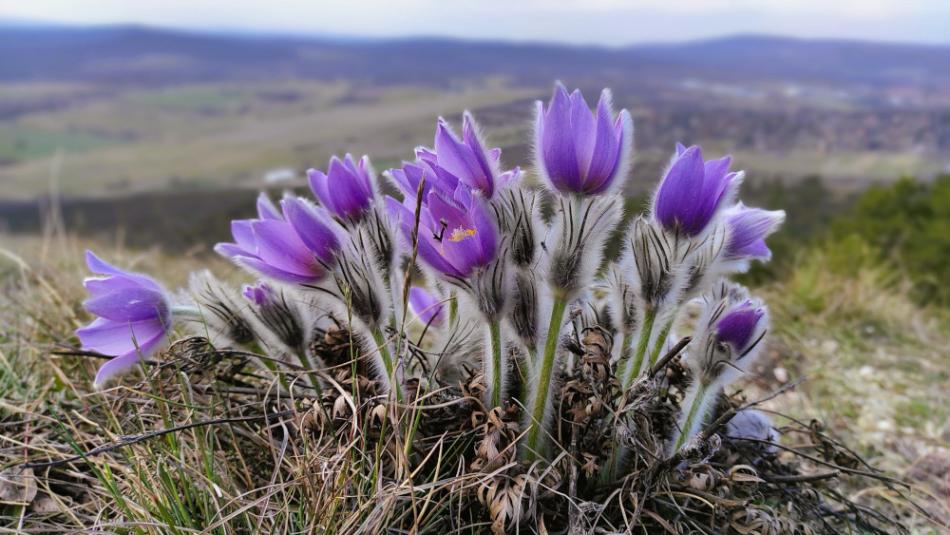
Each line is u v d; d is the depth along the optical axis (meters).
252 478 0.27
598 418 0.25
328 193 0.26
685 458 0.24
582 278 0.23
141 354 0.25
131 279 0.26
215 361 0.28
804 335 0.61
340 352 0.28
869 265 0.97
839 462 0.30
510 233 0.22
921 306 1.03
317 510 0.22
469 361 0.28
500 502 0.22
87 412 0.30
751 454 0.29
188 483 0.24
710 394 0.25
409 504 0.24
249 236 0.28
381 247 0.25
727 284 0.27
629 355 0.27
